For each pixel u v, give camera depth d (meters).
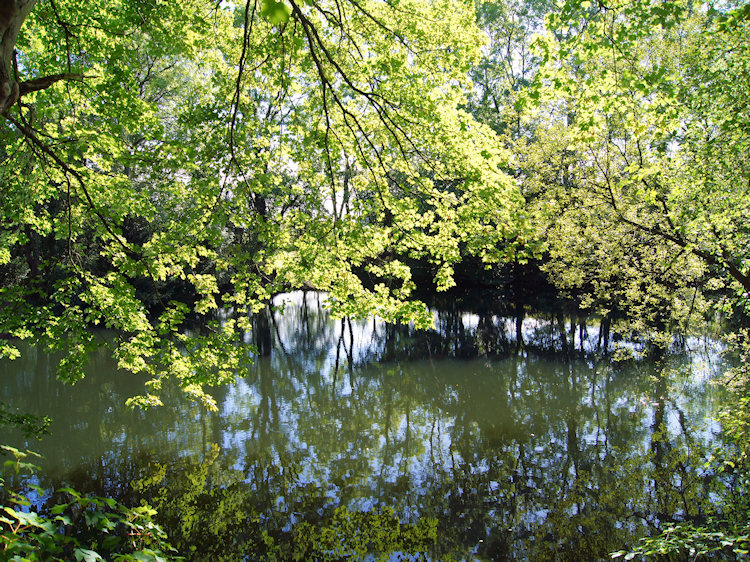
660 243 15.42
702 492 10.18
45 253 23.39
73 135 7.88
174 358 7.67
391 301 8.09
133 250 7.59
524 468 12.09
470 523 9.77
